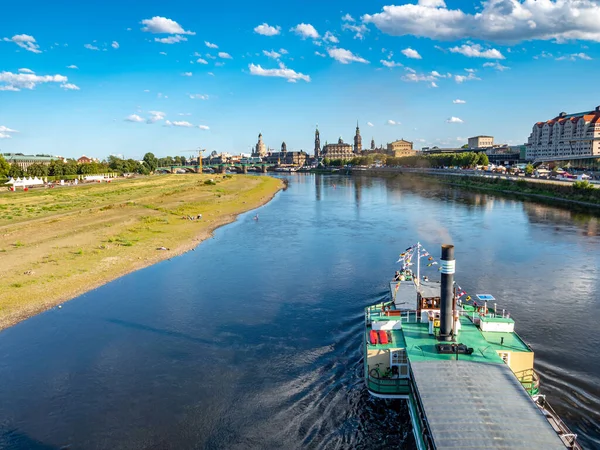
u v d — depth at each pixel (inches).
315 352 1615.4
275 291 2285.9
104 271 2682.1
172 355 1631.4
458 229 3863.2
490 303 2026.3
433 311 1357.0
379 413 1246.9
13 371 1533.0
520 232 3663.9
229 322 1910.7
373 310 1587.1
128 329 1863.9
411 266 2667.3
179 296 2251.5
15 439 1192.2
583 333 1686.8
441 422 878.4
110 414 1293.1
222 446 1156.5
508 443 814.5
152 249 3257.9
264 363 1553.9
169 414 1288.1
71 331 1849.2
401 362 1227.2
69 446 1166.3
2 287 2357.3
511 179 7470.5
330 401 1316.4
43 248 3260.3
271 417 1259.8
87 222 4434.1
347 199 6811.0
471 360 1114.1
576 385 1328.7
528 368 1176.2
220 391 1392.7
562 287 2235.5
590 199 5290.4
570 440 1014.4
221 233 3993.6
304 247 3297.2
